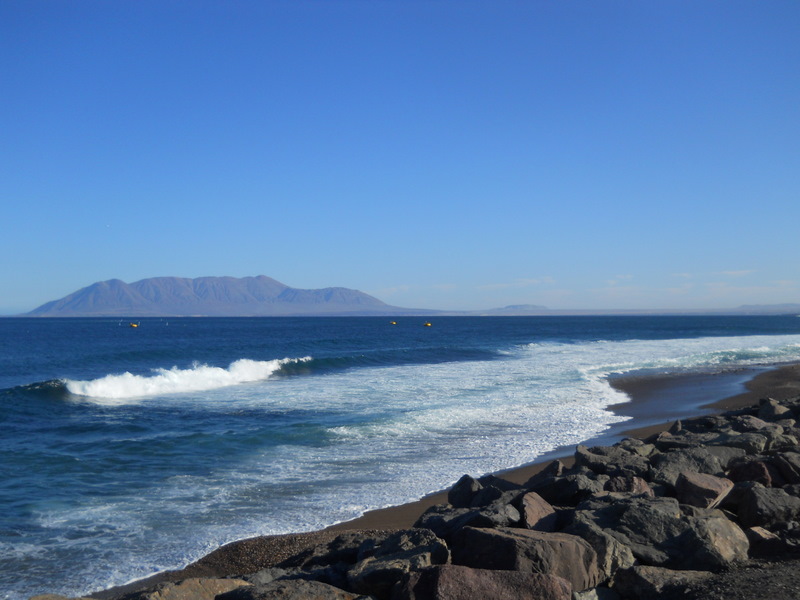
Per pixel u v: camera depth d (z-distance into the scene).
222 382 26.72
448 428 16.16
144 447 14.28
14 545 8.49
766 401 14.27
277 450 13.92
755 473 8.10
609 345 52.88
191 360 39.59
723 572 5.25
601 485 7.46
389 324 159.25
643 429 16.19
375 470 12.18
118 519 9.50
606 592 5.05
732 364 34.97
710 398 22.27
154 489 11.06
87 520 9.46
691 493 6.93
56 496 10.66
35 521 9.43
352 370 31.97
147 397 22.69
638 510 5.96
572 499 7.37
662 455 9.02
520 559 5.08
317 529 8.99
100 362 37.88
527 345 53.50
